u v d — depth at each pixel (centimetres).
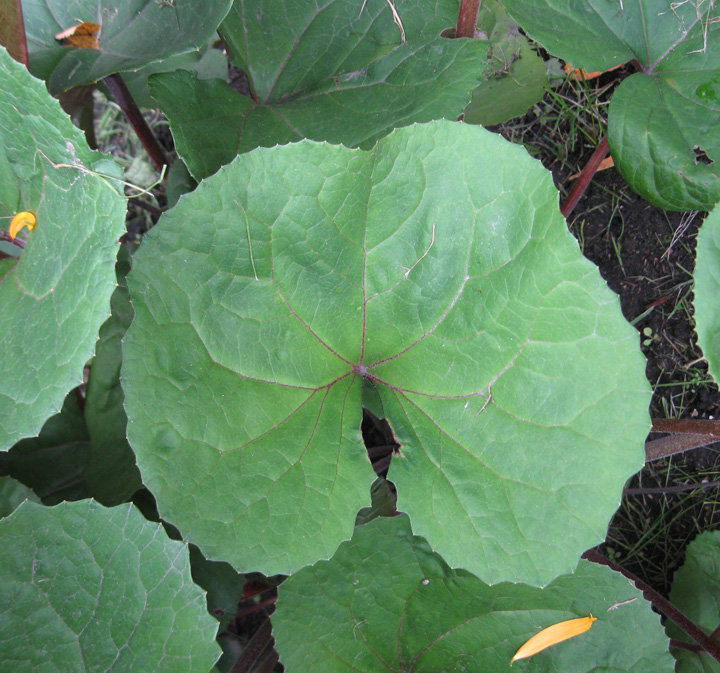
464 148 37
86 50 44
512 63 56
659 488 57
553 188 36
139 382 35
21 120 34
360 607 42
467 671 42
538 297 37
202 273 37
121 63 43
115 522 36
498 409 38
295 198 37
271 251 38
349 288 39
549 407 37
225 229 37
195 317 37
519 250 37
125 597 36
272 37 47
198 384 36
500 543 38
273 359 39
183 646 35
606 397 37
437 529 38
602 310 36
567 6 45
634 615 41
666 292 60
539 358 38
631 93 44
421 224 38
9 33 38
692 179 42
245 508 37
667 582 59
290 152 36
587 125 63
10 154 37
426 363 40
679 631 54
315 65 47
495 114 59
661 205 43
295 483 38
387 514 52
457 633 42
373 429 62
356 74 46
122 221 32
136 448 35
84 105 56
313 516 38
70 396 52
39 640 35
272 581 57
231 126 43
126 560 36
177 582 36
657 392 60
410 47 45
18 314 37
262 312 38
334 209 37
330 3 47
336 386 41
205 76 66
